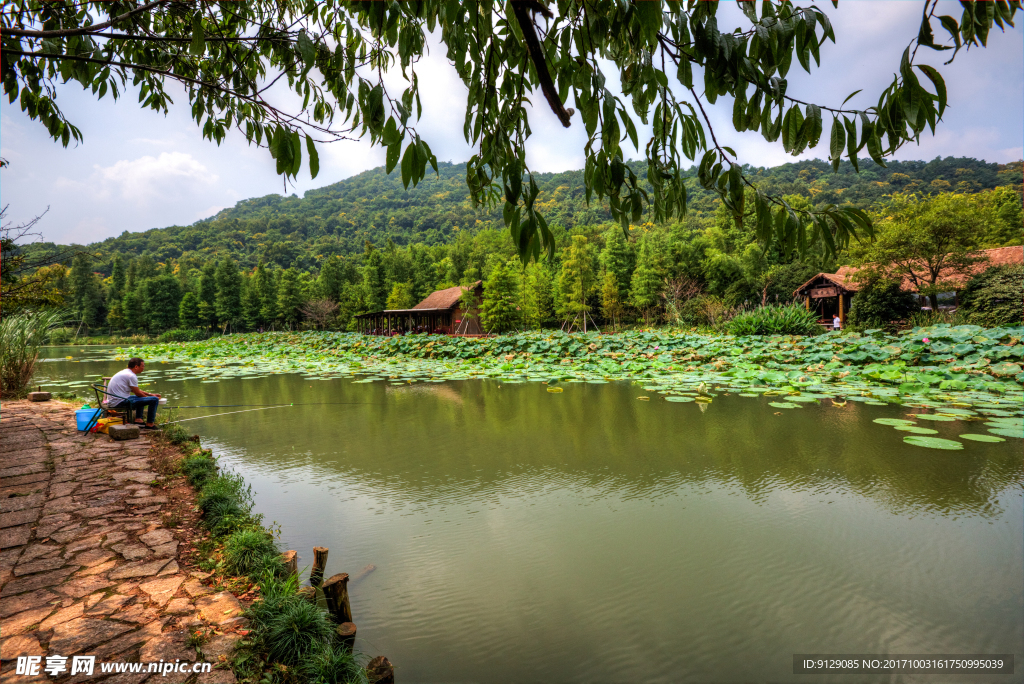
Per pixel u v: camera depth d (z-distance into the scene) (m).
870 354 12.55
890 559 3.56
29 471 5.03
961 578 3.31
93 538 3.51
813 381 11.49
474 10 1.35
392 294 49.97
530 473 5.63
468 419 8.55
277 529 4.19
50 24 2.50
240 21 2.23
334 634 2.61
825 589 3.21
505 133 1.52
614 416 8.48
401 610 3.03
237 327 60.09
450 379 13.89
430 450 6.67
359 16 1.79
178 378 15.09
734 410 8.76
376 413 9.25
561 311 38.56
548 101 1.46
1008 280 16.39
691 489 5.03
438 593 3.21
